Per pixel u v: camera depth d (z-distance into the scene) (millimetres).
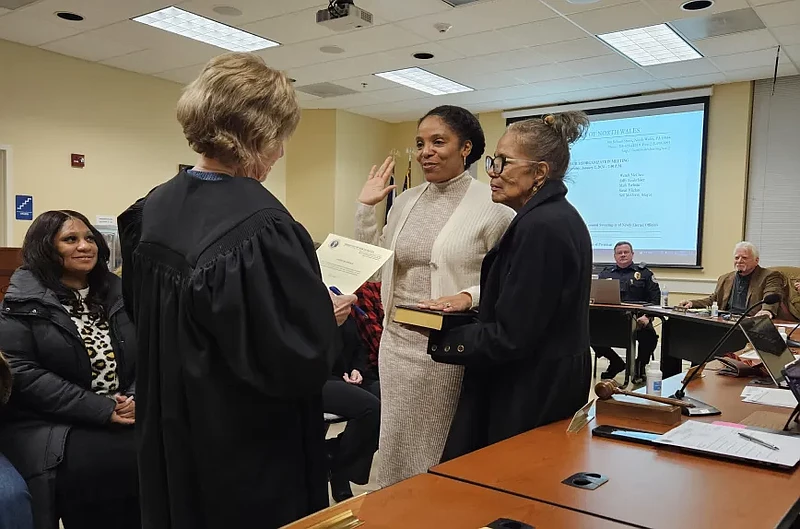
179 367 1003
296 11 4797
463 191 1807
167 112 6887
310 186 8180
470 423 1602
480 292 1597
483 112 8250
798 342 3080
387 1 4570
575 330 1521
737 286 5102
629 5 4602
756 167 6625
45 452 1891
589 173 7547
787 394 1919
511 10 4723
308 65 6211
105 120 6324
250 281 955
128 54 5945
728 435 1367
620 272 6230
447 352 1487
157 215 1080
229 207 1013
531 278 1414
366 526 927
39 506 1845
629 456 1258
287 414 1055
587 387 1586
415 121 8727
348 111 8234
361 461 2871
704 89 6766
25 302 2016
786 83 6438
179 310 990
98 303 2186
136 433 1101
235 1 4609
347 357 3205
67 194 6043
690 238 6961
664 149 7074
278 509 1036
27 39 5520
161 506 1052
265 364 965
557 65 6129
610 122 7395
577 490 1071
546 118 1609
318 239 8156
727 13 4730
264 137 1052
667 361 4996
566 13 4773
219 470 1001
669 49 5609
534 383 1495
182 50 5801
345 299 1200
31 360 1996
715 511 987
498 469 1175
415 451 1761
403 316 1562
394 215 1918
